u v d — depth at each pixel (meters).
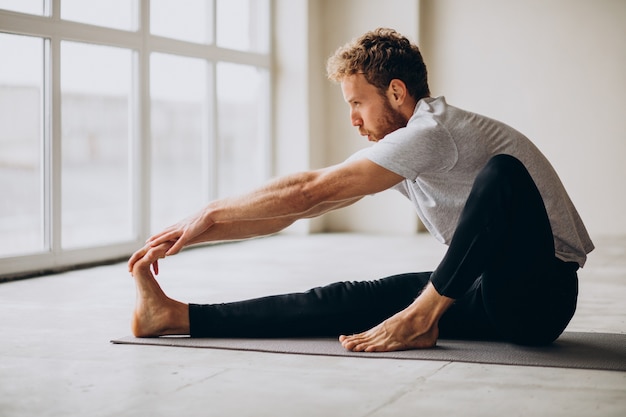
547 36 9.02
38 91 6.01
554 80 9.02
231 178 8.39
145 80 7.08
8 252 5.80
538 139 9.10
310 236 8.77
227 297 4.79
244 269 6.10
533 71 9.08
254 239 8.38
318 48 9.12
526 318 2.81
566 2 8.95
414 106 2.94
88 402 2.37
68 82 6.30
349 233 9.11
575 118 8.99
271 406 2.31
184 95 7.70
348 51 2.91
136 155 7.04
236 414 2.24
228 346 3.03
